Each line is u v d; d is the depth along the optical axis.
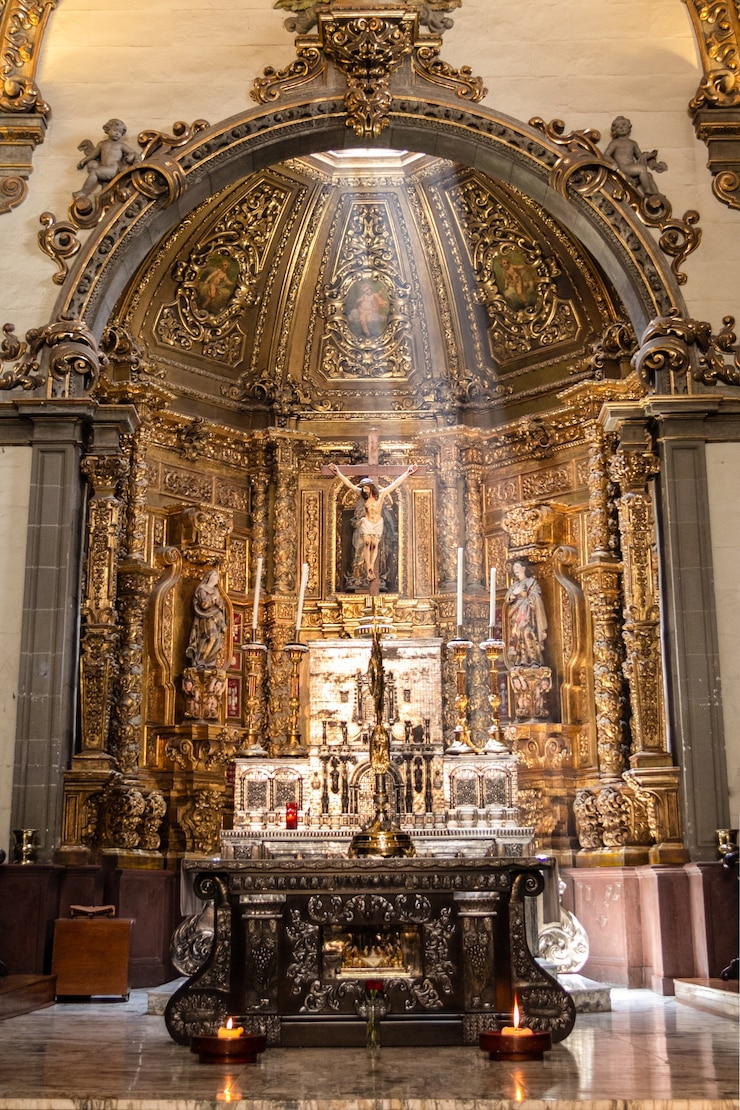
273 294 17.12
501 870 7.93
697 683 12.42
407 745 13.01
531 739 15.16
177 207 13.63
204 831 14.85
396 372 17.67
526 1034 7.13
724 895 11.75
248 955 7.82
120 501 13.51
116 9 13.90
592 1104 5.73
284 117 13.55
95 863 12.34
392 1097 5.83
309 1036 7.71
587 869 13.66
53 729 12.14
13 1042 8.12
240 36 13.80
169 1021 7.84
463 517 16.98
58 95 13.69
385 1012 7.77
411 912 7.91
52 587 12.46
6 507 12.69
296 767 12.84
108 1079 6.43
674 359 12.96
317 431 17.58
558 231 15.42
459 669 12.55
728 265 13.34
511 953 7.87
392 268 17.23
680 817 12.33
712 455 12.95
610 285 15.39
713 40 13.78
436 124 13.61
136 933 13.33
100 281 13.23
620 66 13.84
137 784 13.98
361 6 13.60
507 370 17.16
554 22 13.92
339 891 7.95
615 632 14.48
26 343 13.01
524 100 13.73
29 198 13.41
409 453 17.50
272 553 16.91
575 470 16.06
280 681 16.39
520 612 15.68
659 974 11.98
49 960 11.54
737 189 13.49
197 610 15.63
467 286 16.98
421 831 11.79
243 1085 6.22
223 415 17.11
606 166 13.48
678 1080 6.36
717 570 12.70
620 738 14.10
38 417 12.78
